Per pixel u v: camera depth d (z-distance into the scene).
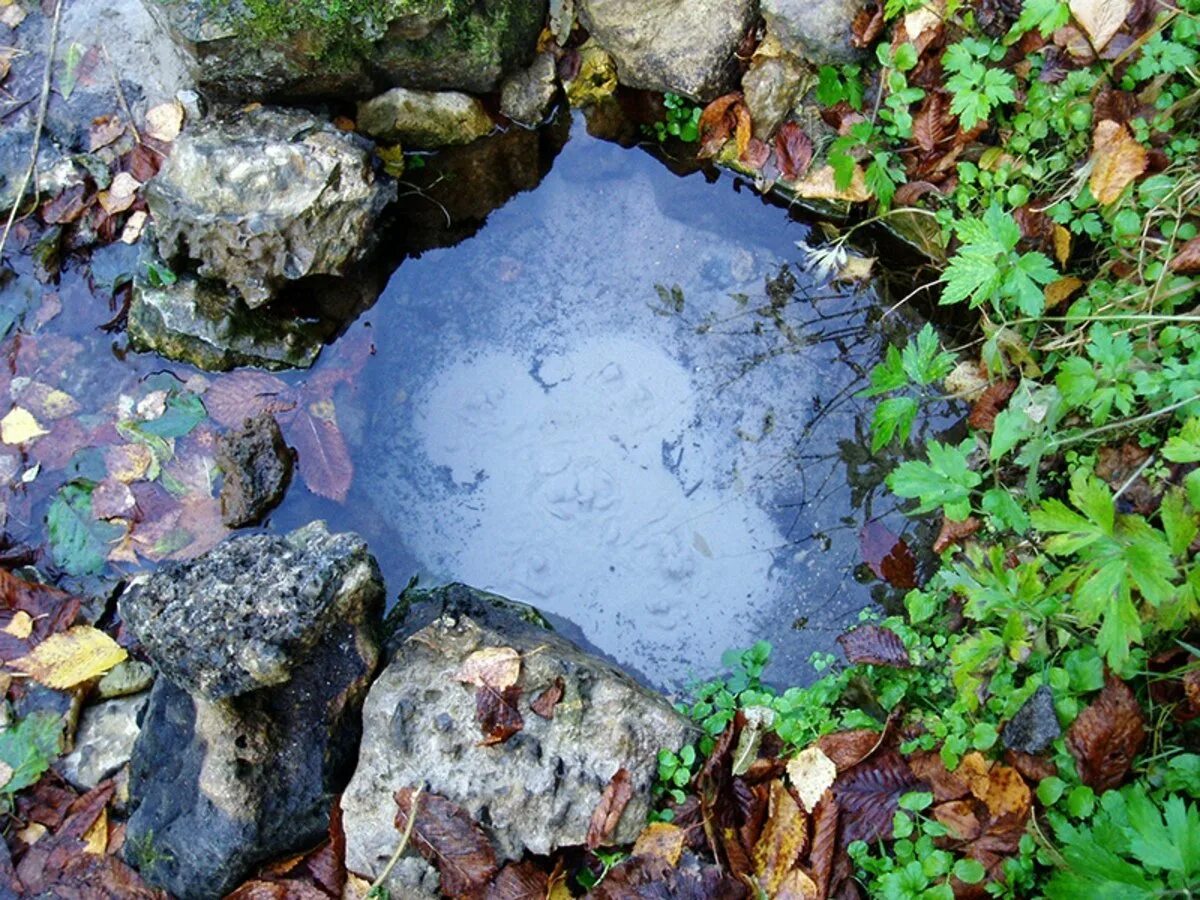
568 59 0.93
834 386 0.85
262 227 0.82
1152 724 0.63
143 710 0.74
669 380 0.86
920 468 0.64
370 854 0.67
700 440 0.84
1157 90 0.76
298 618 0.66
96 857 0.70
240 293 0.85
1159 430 0.70
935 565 0.78
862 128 0.84
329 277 0.88
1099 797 0.60
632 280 0.89
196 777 0.67
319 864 0.68
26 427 0.84
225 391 0.85
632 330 0.87
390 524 0.83
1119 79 0.78
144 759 0.70
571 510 0.82
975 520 0.76
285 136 0.85
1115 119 0.76
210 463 0.83
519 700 0.69
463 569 0.81
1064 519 0.55
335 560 0.69
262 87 0.87
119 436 0.83
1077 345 0.75
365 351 0.88
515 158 0.93
